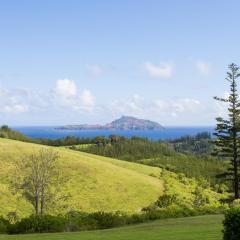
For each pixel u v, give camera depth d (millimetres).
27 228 31547
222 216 36719
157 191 94438
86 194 83062
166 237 23703
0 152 88688
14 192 61469
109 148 199125
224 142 67500
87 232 29312
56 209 66875
